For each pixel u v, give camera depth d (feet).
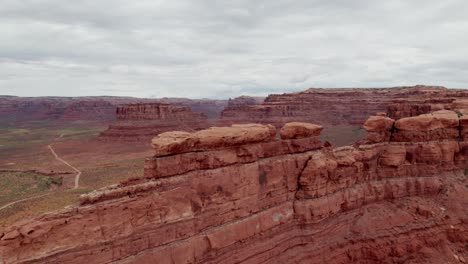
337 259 96.78
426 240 103.81
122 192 69.62
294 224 96.89
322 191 100.99
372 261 99.14
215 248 80.43
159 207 74.02
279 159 97.35
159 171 75.46
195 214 79.41
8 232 58.39
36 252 59.88
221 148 85.46
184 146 78.79
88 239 64.75
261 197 92.02
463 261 100.94
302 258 93.45
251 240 87.66
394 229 103.50
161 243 73.77
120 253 68.28
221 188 84.02
